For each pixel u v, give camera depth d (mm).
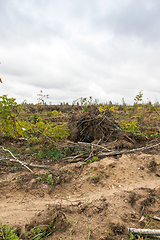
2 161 4680
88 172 4164
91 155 4977
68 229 2529
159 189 3477
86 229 2539
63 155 5238
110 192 3479
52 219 2594
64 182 3807
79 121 6453
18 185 3594
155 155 5262
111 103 19875
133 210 2887
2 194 3320
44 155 5191
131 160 4816
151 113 12797
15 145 5863
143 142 6367
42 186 3619
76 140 6410
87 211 2902
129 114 14430
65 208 2902
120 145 5680
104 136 6168
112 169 4316
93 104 13906
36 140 5871
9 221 2580
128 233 2436
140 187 3678
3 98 5125
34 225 2486
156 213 2838
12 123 5438
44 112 14977
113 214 2773
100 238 2383
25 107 15344
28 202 3133
